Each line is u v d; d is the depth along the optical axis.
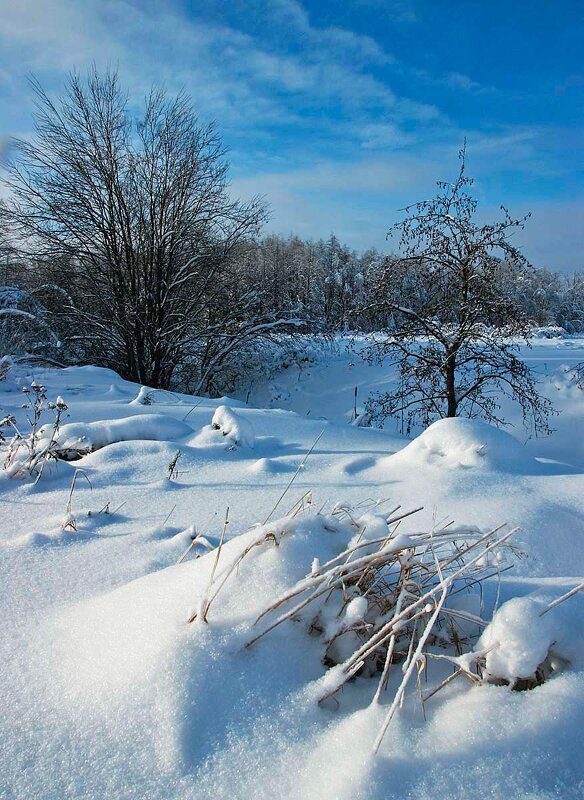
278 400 16.92
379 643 1.55
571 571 2.73
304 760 1.31
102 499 3.86
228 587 1.80
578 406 12.28
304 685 1.55
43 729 1.47
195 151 16.84
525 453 4.61
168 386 17.92
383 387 15.57
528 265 9.98
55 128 15.52
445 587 1.61
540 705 1.36
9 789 1.30
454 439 4.51
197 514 3.54
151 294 17.03
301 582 1.68
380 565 1.91
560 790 1.17
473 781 1.19
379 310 11.34
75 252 16.23
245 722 1.42
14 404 7.63
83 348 17.28
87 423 5.43
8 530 3.28
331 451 5.39
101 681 1.60
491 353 11.28
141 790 1.28
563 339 22.39
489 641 1.55
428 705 1.48
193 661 1.55
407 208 10.34
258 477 4.36
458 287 10.78
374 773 1.21
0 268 16.34
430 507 3.50
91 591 2.38
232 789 1.26
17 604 2.26
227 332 17.72
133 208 16.72
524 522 3.15
